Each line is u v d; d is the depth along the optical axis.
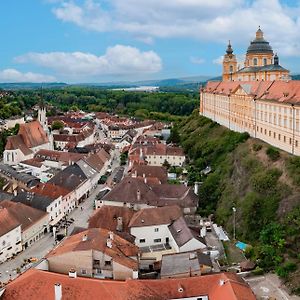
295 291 86.25
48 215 132.38
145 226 109.50
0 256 108.62
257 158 133.50
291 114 124.56
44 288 75.69
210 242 109.19
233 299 70.25
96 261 88.19
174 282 78.56
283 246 97.69
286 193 110.62
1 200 146.62
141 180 140.50
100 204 137.00
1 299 75.00
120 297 73.75
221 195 136.50
